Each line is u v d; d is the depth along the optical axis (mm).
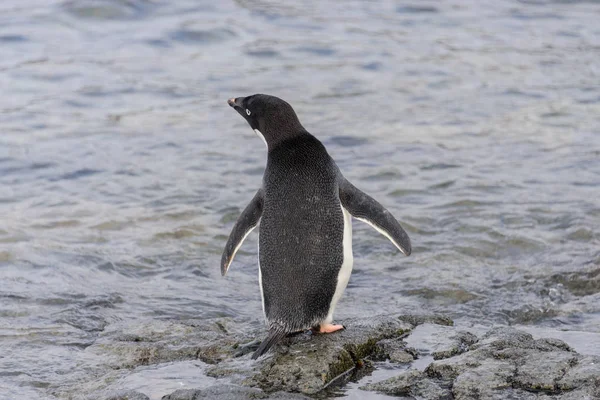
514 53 38250
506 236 19125
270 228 12289
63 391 12008
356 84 33594
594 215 20234
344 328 13250
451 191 22328
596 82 33500
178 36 40312
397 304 15961
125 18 42969
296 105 30672
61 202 21984
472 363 11906
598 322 14844
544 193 22016
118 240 19469
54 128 28234
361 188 22781
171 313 15570
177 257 18562
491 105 30672
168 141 26969
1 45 38031
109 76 34344
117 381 12180
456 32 42094
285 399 11141
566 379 11219
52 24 41312
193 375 12250
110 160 25250
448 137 27188
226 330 14297
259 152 26000
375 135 27359
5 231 19750
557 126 28094
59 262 17984
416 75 34969
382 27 43000
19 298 15938
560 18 44812
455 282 16859
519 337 12742
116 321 15133
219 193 22578
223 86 33344
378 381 11867
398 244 12391
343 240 12367
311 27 42750
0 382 12391
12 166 24688
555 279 16891
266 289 12281
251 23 43125
